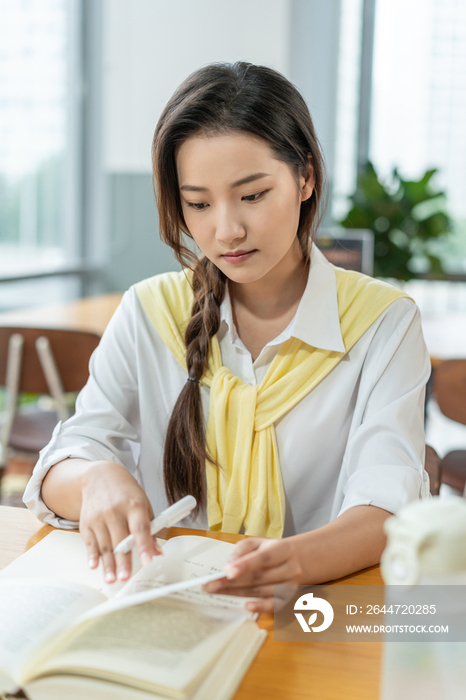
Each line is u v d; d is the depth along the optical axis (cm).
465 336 235
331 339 93
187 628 57
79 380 207
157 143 85
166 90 405
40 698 51
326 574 69
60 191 400
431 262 358
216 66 84
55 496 82
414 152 413
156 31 401
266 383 95
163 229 94
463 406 179
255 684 55
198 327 100
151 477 104
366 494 79
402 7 402
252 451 94
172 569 69
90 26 408
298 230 95
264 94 80
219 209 80
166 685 49
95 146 420
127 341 106
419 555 41
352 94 418
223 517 94
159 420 103
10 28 349
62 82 392
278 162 80
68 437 94
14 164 360
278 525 93
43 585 65
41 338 204
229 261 83
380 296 97
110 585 69
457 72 400
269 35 384
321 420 94
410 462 85
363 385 93
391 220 350
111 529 71
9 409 211
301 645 60
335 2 406
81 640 54
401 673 48
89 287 432
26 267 375
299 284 99
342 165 420
